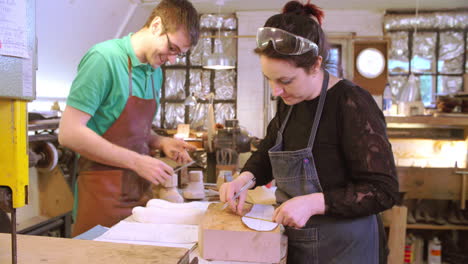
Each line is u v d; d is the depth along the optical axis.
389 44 5.59
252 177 1.54
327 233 1.36
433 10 6.04
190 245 1.30
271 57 1.18
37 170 3.13
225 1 5.70
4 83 0.71
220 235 1.18
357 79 5.24
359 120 1.23
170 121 6.57
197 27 1.84
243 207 1.43
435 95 6.07
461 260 3.87
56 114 3.45
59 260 0.82
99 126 1.93
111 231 1.38
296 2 1.34
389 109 4.89
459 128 4.62
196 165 5.01
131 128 1.96
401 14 6.05
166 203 1.58
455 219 3.77
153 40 1.84
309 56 1.19
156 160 1.79
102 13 4.38
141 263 0.81
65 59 4.19
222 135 3.52
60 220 3.24
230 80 6.46
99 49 1.83
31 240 0.93
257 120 6.40
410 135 4.73
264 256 1.17
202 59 6.46
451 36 6.04
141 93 2.03
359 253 1.35
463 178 3.55
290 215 1.15
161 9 1.82
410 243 3.86
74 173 3.49
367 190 1.18
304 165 1.34
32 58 0.77
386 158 1.21
